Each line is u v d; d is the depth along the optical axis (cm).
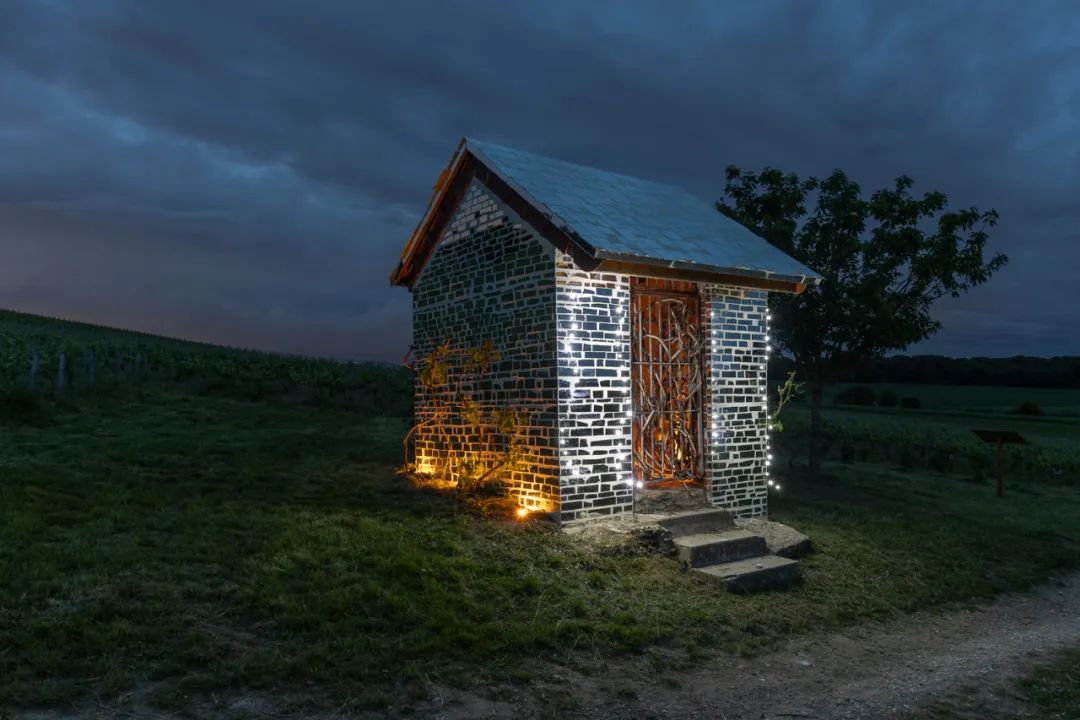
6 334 2983
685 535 1051
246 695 517
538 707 565
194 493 991
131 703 487
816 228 1898
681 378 1187
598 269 984
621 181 1318
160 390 2086
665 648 717
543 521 1000
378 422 2023
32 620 558
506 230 1112
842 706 629
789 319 1895
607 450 1045
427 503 1038
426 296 1298
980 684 701
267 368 2770
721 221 1330
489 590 759
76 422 1512
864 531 1290
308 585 695
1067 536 1513
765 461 1241
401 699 543
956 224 1781
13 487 903
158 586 651
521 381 1069
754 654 738
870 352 1872
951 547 1257
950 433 3222
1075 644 864
